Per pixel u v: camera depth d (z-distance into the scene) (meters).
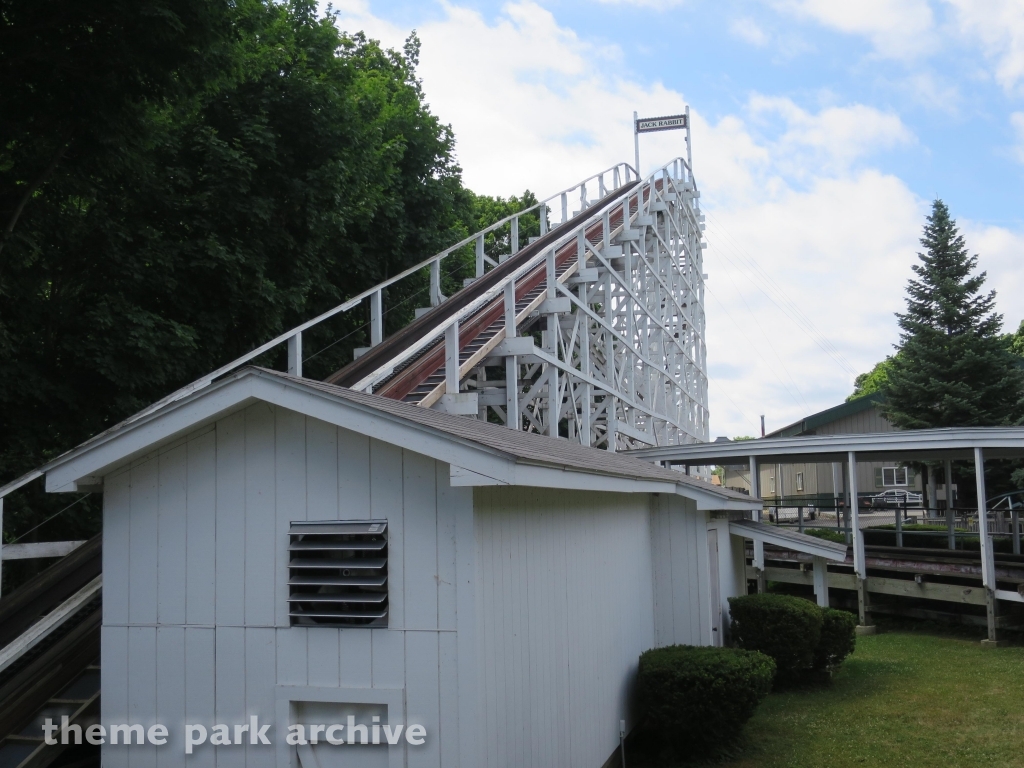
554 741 6.93
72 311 14.83
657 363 28.91
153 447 6.02
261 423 5.89
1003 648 14.49
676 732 8.90
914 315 29.75
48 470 5.91
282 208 17.88
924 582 16.31
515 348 17.03
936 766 8.49
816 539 12.80
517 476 5.16
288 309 18.66
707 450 19.31
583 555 8.14
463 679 5.38
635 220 28.11
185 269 15.99
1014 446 14.87
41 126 11.82
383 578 5.57
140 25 10.96
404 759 5.43
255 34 17.62
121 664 5.99
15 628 7.81
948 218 30.02
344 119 18.89
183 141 17.02
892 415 28.67
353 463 5.70
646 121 43.69
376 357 16.11
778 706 10.98
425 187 25.53
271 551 5.80
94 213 15.23
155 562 6.00
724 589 12.31
